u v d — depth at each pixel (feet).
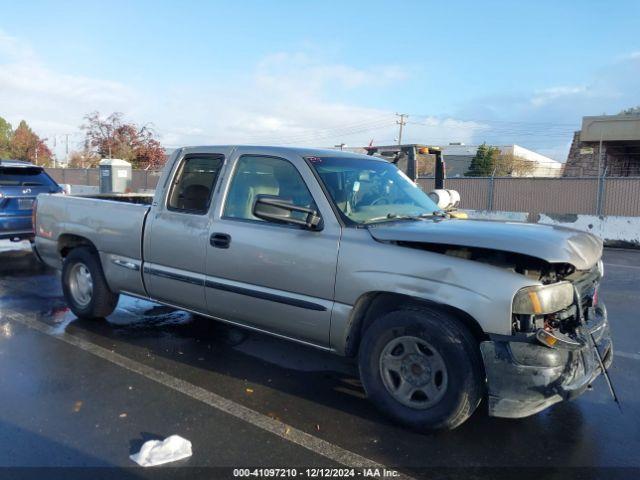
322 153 14.61
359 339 13.03
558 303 10.84
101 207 18.25
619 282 29.07
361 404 13.26
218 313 15.16
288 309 13.35
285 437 11.56
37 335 17.87
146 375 14.74
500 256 11.39
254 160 14.70
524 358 10.41
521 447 11.36
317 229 12.92
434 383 11.51
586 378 10.83
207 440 11.35
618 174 84.02
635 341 18.49
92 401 13.05
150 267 16.52
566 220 52.49
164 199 16.31
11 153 147.33
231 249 14.32
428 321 11.26
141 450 10.63
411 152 36.73
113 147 100.37
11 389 13.64
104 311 19.01
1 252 34.78
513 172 156.97
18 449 10.84
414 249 11.69
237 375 14.92
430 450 11.17
